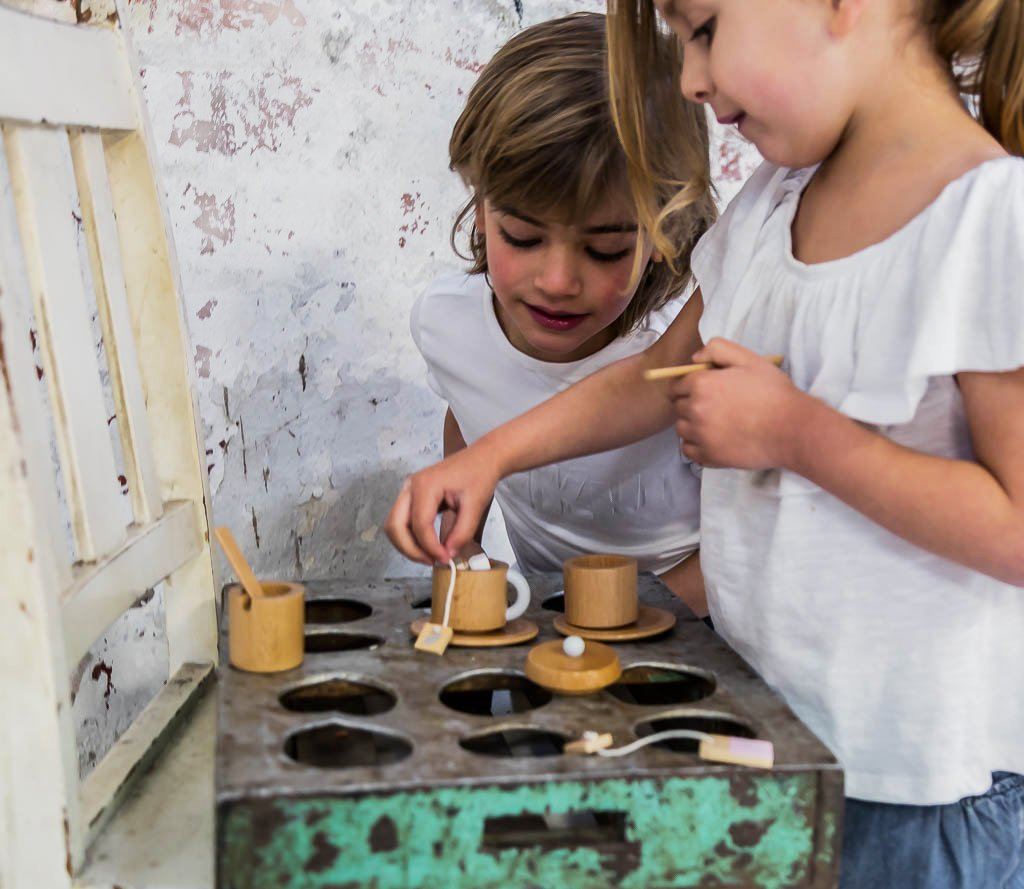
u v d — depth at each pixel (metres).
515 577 0.91
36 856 0.66
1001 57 0.81
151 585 0.87
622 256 1.04
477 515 0.91
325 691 0.76
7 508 0.64
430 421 1.51
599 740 0.65
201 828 0.72
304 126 1.35
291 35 1.32
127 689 1.36
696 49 0.80
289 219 1.37
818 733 0.82
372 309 1.44
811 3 0.74
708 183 1.05
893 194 0.78
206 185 1.31
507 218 1.02
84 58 0.84
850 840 0.82
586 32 1.08
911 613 0.79
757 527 0.86
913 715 0.79
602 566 0.90
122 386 0.87
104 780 0.75
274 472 1.41
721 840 0.63
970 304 0.71
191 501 0.95
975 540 0.72
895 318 0.75
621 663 0.80
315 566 1.47
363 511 1.49
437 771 0.62
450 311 1.29
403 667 0.78
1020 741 0.82
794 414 0.75
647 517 1.28
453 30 1.41
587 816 0.74
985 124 0.84
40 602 0.64
